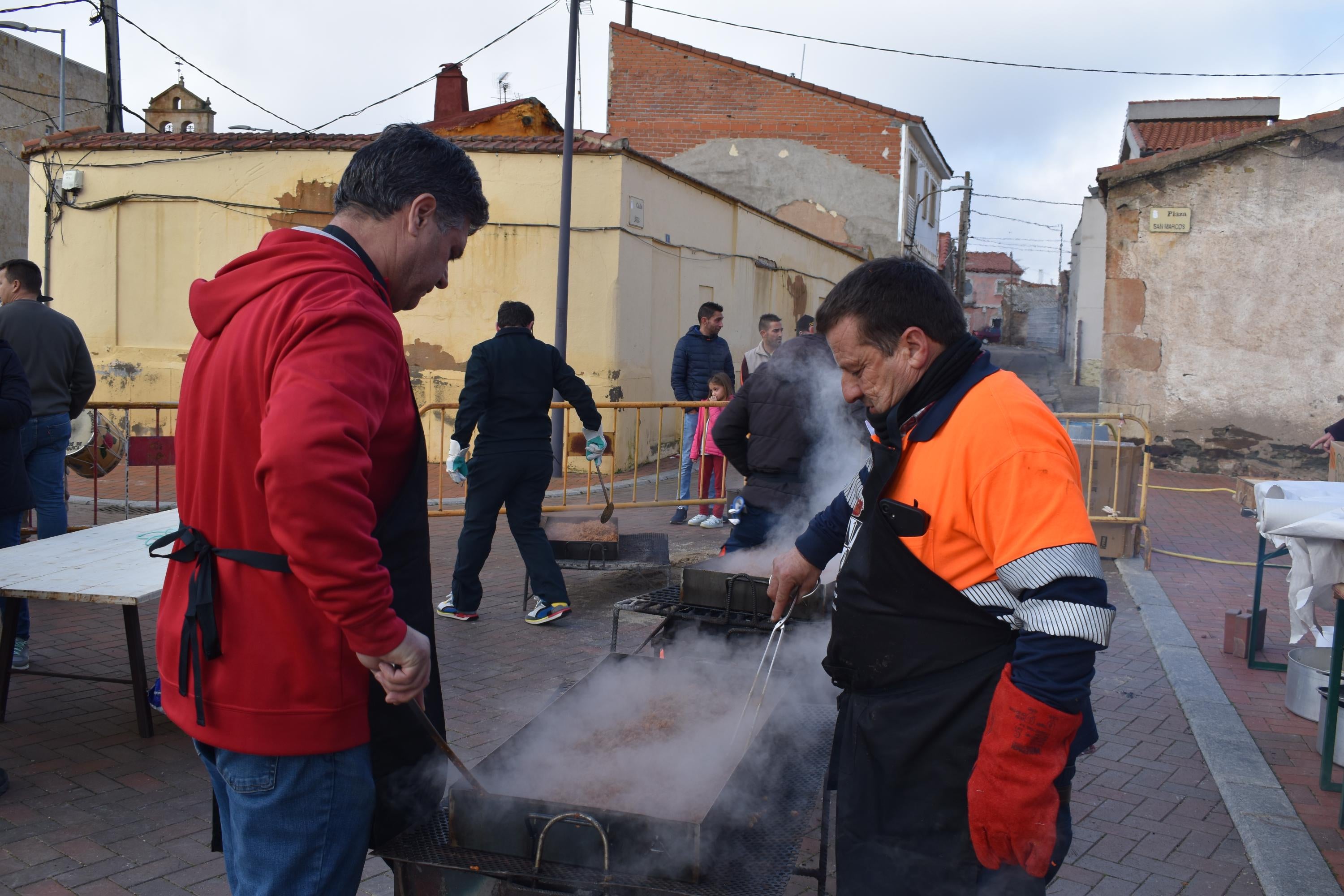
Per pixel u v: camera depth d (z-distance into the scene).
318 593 1.44
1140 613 5.86
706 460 8.67
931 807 1.73
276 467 1.40
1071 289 32.47
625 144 11.55
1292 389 11.88
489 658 4.79
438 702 1.87
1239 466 12.13
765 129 22.25
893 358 1.74
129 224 12.80
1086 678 1.55
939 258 31.59
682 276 13.91
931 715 1.72
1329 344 11.70
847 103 21.92
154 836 3.02
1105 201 12.44
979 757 1.63
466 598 5.40
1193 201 12.04
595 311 11.81
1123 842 3.09
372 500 1.64
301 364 1.47
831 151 22.11
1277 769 3.61
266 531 1.57
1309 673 4.10
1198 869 2.93
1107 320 12.49
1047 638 1.55
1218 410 12.15
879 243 22.16
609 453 7.55
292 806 1.61
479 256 11.93
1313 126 11.47
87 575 3.64
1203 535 8.34
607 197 11.68
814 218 22.30
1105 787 3.49
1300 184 11.65
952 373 1.72
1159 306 12.27
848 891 1.82
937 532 1.69
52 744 3.69
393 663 1.54
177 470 1.70
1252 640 4.84
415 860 1.85
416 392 12.09
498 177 11.80
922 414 1.73
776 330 8.77
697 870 1.80
